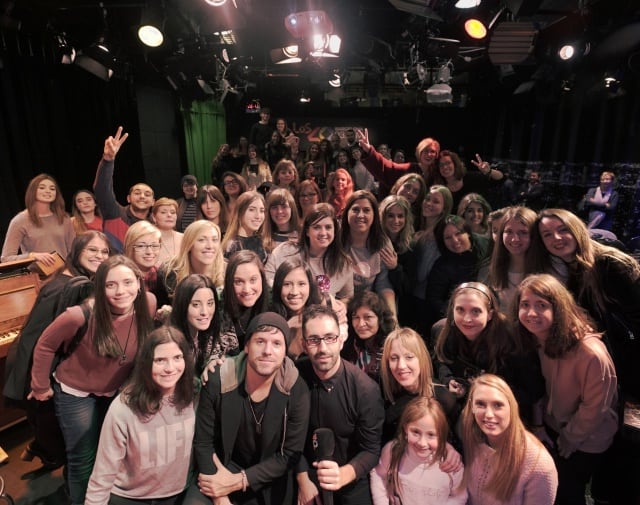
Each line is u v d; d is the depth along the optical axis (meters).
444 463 2.14
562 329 2.14
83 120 5.98
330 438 2.05
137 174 7.21
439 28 5.51
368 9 5.90
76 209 4.12
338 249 3.08
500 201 8.26
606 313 2.37
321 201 4.59
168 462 2.13
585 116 7.43
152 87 7.48
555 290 2.15
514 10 4.47
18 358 2.43
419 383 2.32
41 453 2.88
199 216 4.30
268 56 8.50
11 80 4.89
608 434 2.21
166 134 8.08
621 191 6.51
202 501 2.18
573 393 2.20
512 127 9.62
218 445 2.33
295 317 2.66
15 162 5.05
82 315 2.26
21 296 3.22
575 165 7.65
